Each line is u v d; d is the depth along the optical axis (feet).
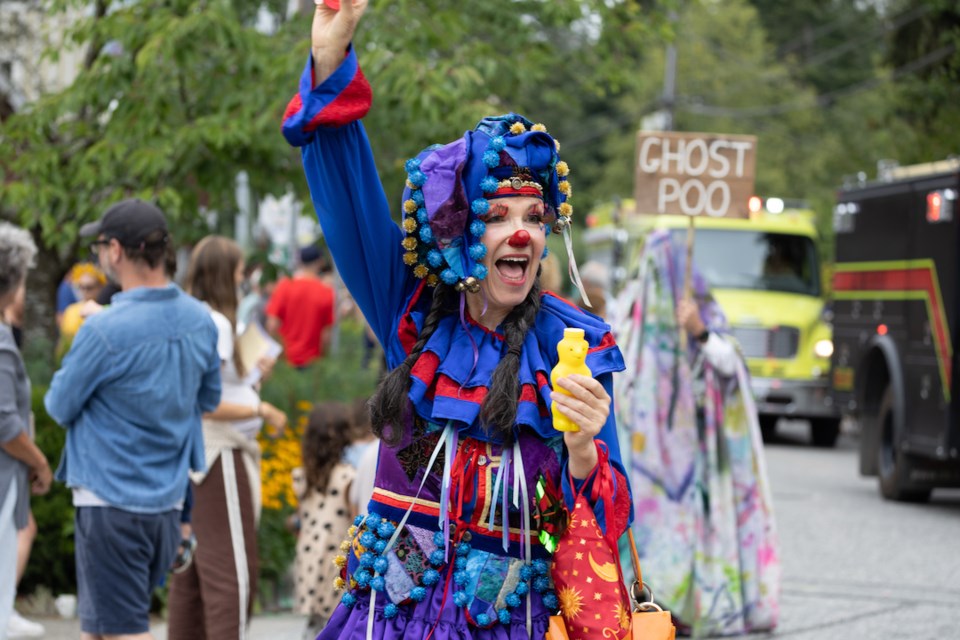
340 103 10.14
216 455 19.39
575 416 9.86
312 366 34.91
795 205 68.69
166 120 31.24
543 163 10.48
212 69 31.81
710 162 26.40
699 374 25.13
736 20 134.31
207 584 19.15
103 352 16.25
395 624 10.32
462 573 10.24
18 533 17.57
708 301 25.77
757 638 24.58
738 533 24.94
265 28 38.37
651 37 38.99
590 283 31.68
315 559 22.43
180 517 17.38
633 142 131.54
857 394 48.52
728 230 67.00
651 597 10.90
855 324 49.73
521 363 10.44
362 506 21.57
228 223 38.32
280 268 35.60
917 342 44.01
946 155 74.74
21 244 17.65
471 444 10.35
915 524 40.27
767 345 63.62
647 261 25.68
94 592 16.35
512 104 37.68
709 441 24.81
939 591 29.76
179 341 16.83
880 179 50.55
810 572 31.91
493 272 10.43
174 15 30.55
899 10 85.30
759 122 129.18
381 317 10.89
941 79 75.56
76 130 32.45
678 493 24.63
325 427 22.45
